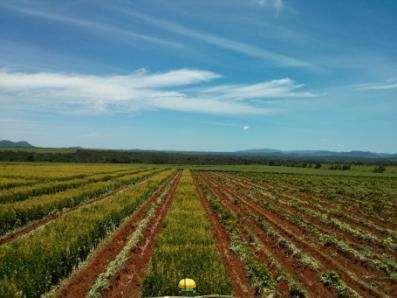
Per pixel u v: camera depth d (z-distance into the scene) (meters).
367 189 70.25
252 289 16.62
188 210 33.34
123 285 16.67
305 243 25.08
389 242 26.48
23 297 14.02
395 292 17.27
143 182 61.78
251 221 32.94
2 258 16.36
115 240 24.50
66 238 19.81
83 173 68.44
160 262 17.34
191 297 12.98
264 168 152.62
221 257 19.98
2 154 153.25
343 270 19.70
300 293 16.30
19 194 37.38
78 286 16.58
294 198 52.00
